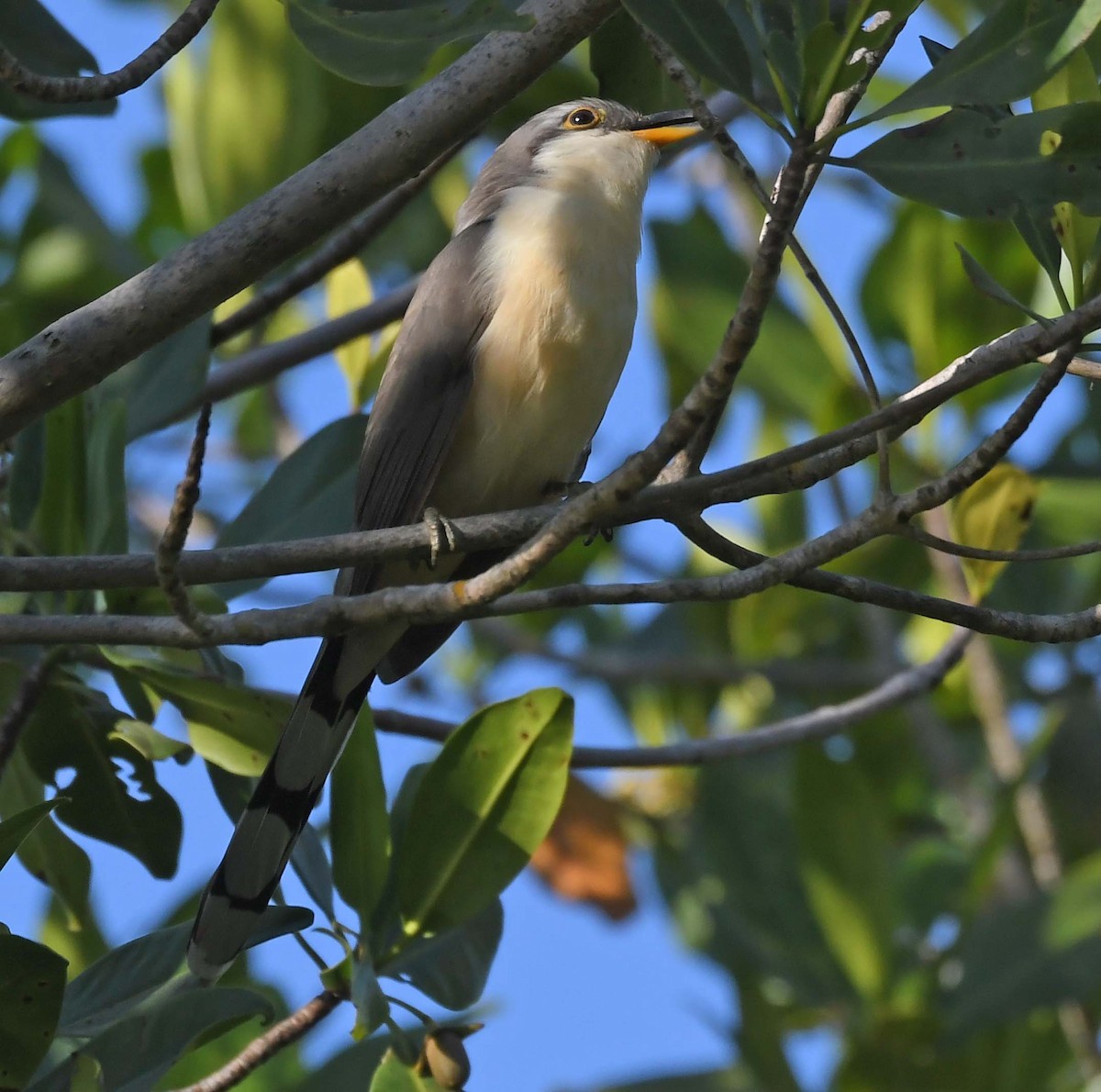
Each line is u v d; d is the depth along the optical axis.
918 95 4.73
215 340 8.73
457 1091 6.15
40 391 5.38
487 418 7.95
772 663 11.89
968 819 10.53
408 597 5.33
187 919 8.40
